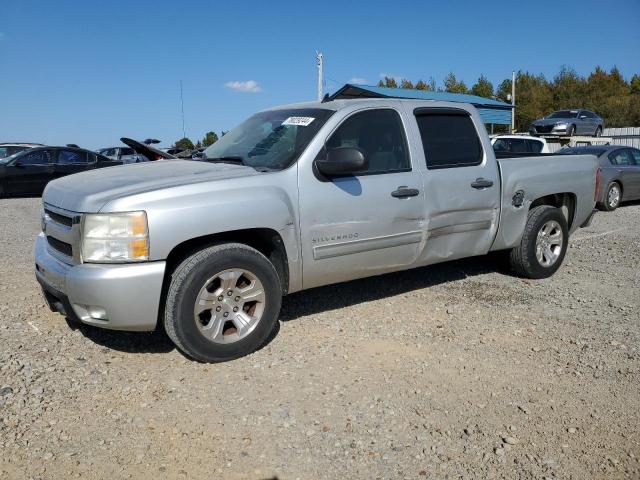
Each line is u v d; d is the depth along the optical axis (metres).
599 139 25.69
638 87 68.94
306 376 3.99
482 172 5.66
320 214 4.59
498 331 4.88
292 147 4.71
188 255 4.14
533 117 61.34
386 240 4.99
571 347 4.57
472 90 67.19
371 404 3.63
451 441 3.25
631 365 4.25
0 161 16.86
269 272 4.31
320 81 28.30
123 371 4.04
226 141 5.50
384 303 5.57
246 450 3.14
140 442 3.20
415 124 5.27
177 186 4.04
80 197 4.06
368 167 4.92
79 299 3.90
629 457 3.14
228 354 4.18
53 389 3.75
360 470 2.99
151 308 3.92
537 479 2.94
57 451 3.10
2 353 4.26
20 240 9.05
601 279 6.61
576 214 6.81
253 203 4.23
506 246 6.09
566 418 3.51
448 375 4.04
